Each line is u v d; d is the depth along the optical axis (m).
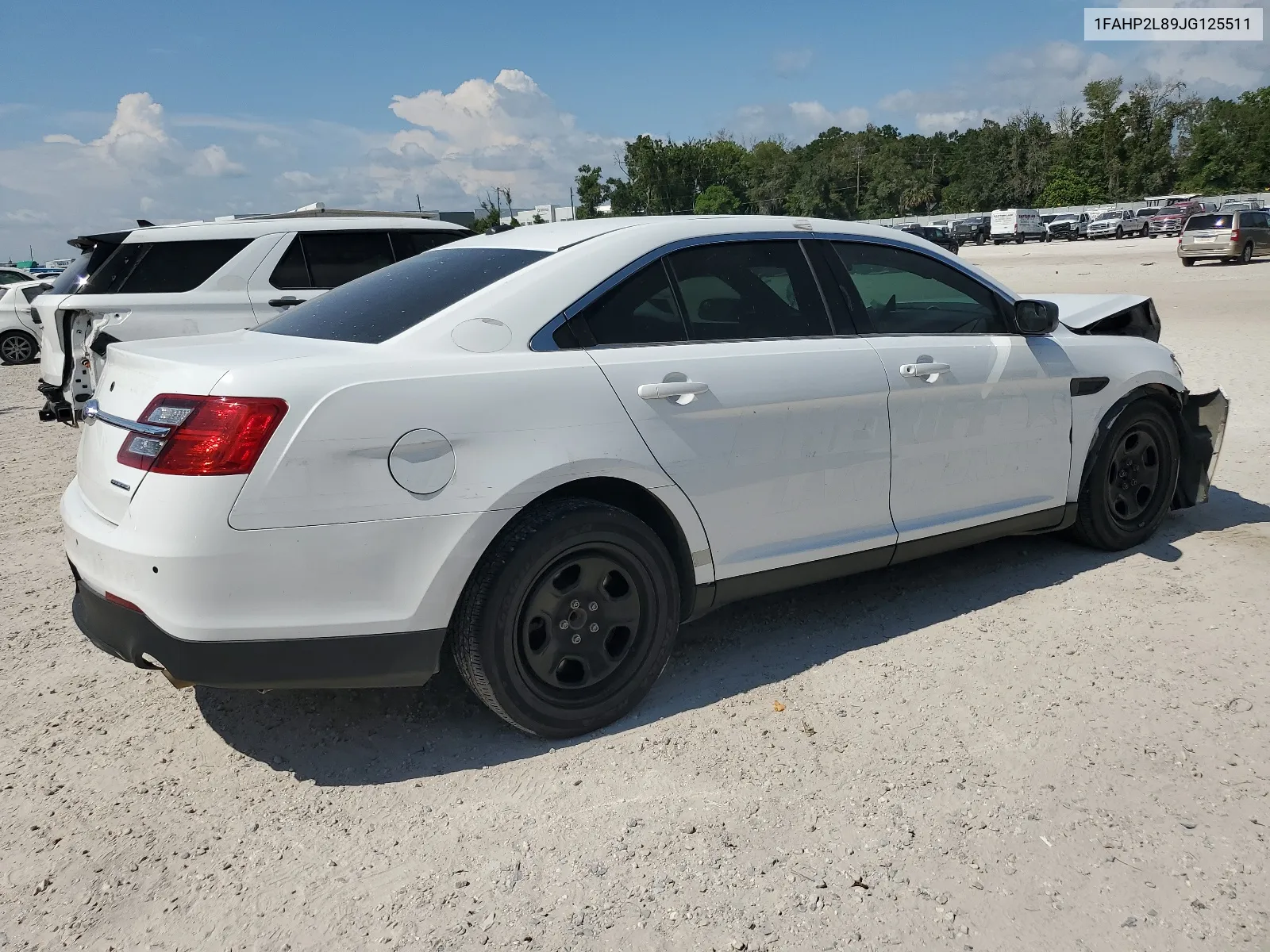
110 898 2.50
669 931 2.30
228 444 2.68
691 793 2.86
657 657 3.35
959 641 3.86
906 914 2.33
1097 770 2.91
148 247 8.12
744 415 3.44
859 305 3.93
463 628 3.00
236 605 2.71
